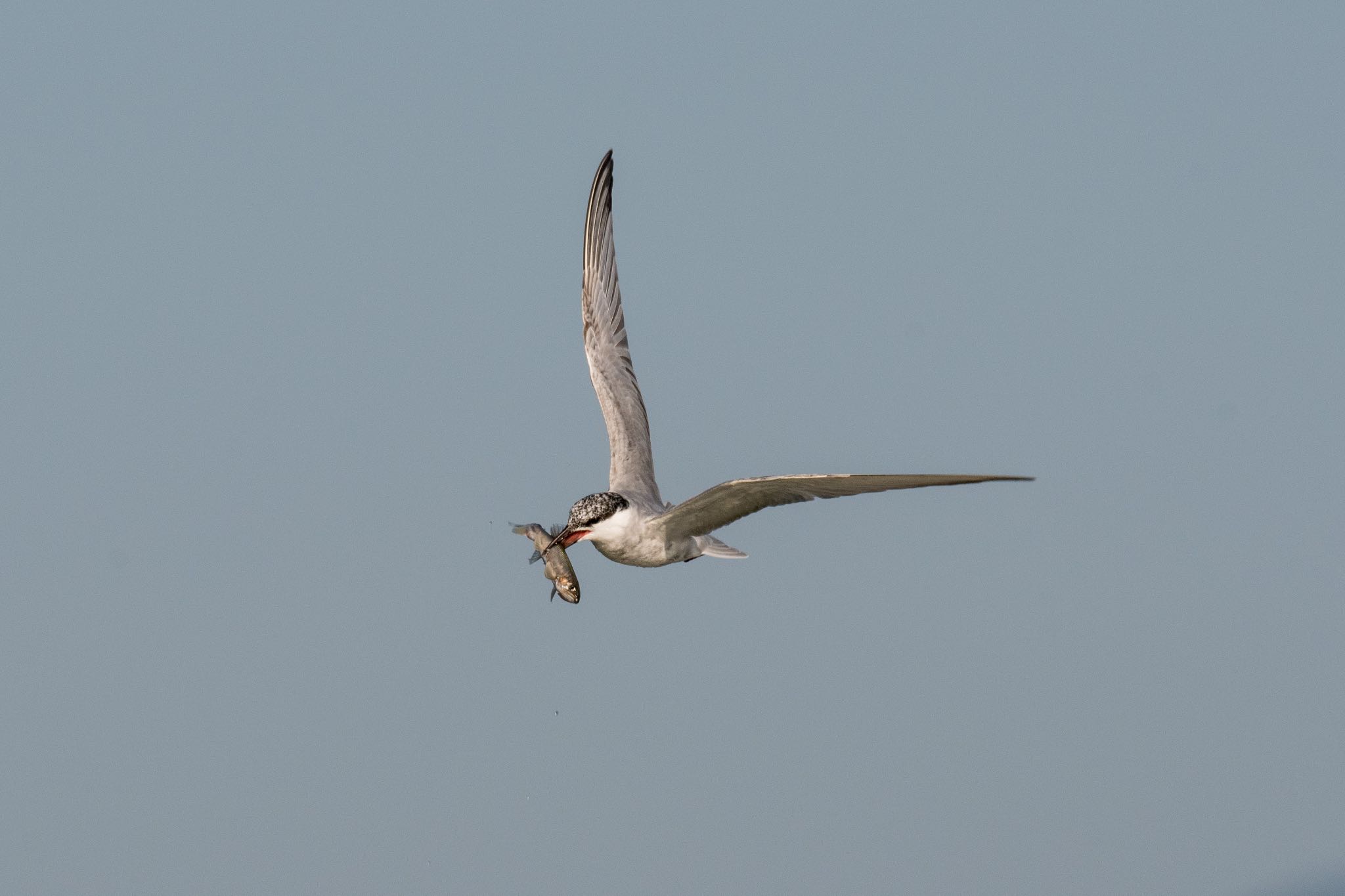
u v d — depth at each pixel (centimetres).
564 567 1545
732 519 1480
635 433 1783
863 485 1287
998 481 1167
